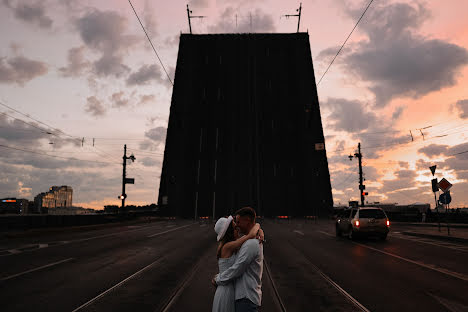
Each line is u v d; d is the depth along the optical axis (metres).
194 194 63.38
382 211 18.02
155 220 50.34
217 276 3.09
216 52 70.75
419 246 14.90
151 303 6.00
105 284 7.48
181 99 68.19
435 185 21.42
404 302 6.00
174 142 66.56
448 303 5.91
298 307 5.75
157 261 10.80
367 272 8.90
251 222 3.29
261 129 66.50
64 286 7.28
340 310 5.57
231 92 68.31
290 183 64.12
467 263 10.23
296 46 70.69
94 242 17.03
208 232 24.09
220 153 65.12
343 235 20.62
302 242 16.94
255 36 71.38
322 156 65.69
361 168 45.66
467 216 31.33
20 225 22.97
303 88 68.50
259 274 3.07
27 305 5.84
